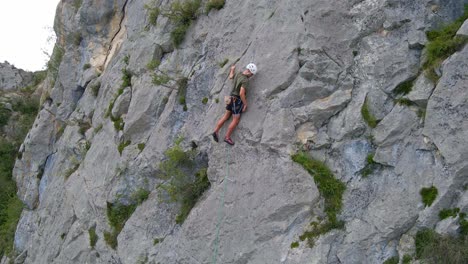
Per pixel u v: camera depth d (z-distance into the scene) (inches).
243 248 371.9
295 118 381.1
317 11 395.5
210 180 413.7
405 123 350.0
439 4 373.1
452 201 322.7
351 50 385.1
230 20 459.2
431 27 368.5
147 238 442.3
